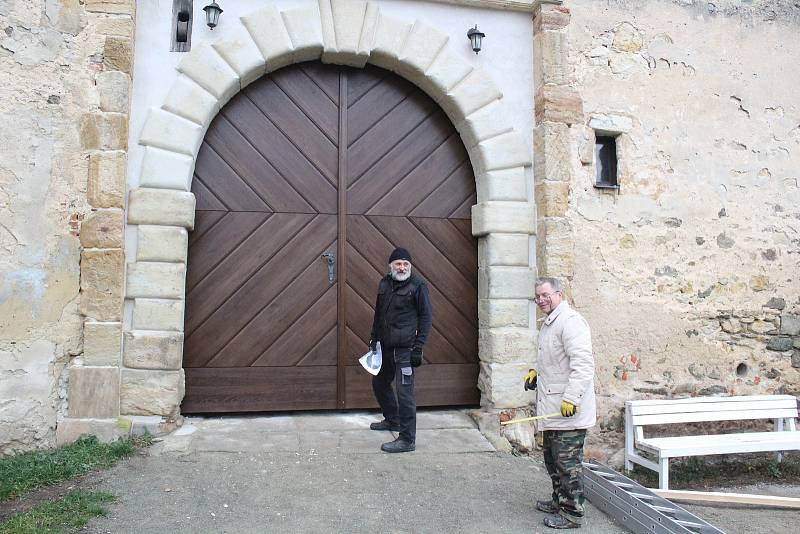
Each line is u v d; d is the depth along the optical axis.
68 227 4.26
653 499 3.59
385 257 5.06
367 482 3.84
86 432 4.19
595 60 5.22
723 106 5.52
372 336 4.48
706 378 5.27
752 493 4.73
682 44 5.47
